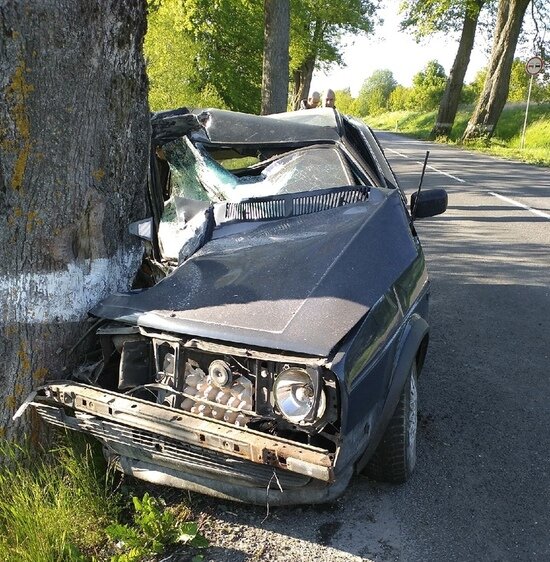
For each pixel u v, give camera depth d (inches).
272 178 163.0
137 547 104.7
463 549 110.1
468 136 1074.7
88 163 121.5
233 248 130.3
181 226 140.6
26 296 115.6
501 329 213.8
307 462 91.0
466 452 139.8
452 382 173.5
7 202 112.2
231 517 116.2
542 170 681.0
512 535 114.0
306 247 123.0
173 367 108.6
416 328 121.0
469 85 1932.8
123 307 115.5
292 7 931.3
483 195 488.7
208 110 174.2
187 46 606.9
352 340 97.9
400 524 116.0
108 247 128.7
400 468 122.3
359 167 163.9
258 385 99.9
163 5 621.6
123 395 107.1
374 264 119.6
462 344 200.2
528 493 126.1
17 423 118.1
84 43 114.8
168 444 104.0
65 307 120.6
